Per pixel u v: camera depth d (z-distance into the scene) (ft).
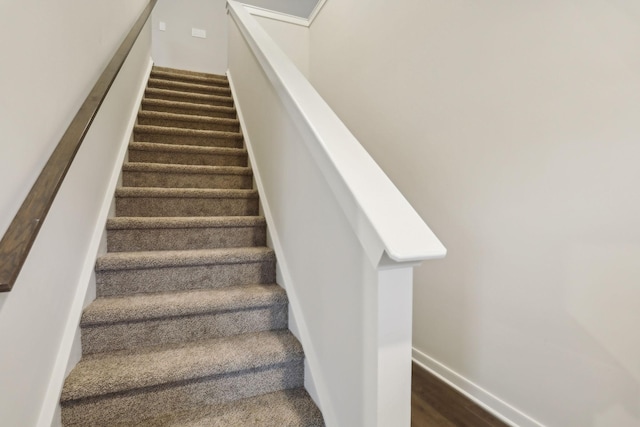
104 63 5.36
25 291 2.96
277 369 4.41
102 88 4.50
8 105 2.70
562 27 4.55
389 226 2.59
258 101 7.38
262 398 4.25
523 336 5.06
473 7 5.82
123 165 6.86
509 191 5.24
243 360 4.19
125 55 5.66
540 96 4.81
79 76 4.27
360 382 3.13
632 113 3.91
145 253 5.46
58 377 3.54
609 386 4.13
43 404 3.28
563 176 4.56
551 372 4.72
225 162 8.38
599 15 4.18
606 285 4.15
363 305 3.06
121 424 3.77
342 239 3.48
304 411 4.01
